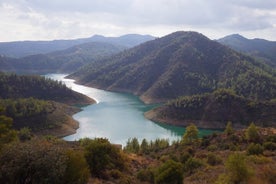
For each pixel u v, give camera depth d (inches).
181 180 1652.3
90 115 7741.1
